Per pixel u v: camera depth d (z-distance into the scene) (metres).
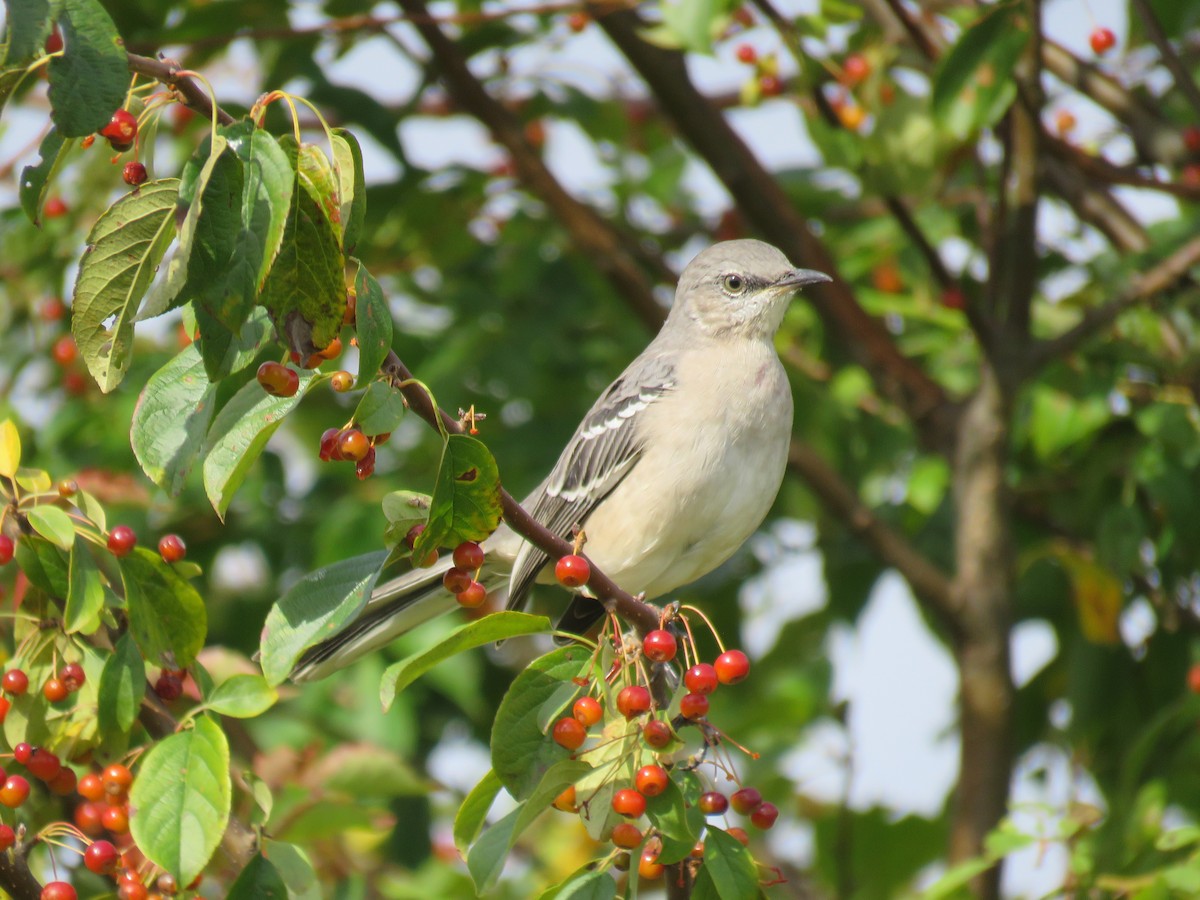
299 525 11.79
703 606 12.56
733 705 12.20
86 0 5.03
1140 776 9.70
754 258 10.18
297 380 5.47
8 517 6.32
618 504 9.57
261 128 5.06
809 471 10.94
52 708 6.44
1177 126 12.32
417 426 11.97
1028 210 10.71
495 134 12.08
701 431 9.38
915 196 11.05
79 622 5.91
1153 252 11.48
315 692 11.16
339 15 11.35
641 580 9.73
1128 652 11.07
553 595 12.35
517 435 11.78
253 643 11.45
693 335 10.10
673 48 11.59
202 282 4.95
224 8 10.92
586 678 5.82
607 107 13.10
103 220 5.09
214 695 5.90
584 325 12.91
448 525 5.53
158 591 6.27
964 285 12.57
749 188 11.90
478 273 12.64
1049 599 12.30
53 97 4.95
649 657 5.86
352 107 11.77
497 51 12.56
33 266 10.68
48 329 11.62
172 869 5.31
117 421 11.31
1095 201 12.58
